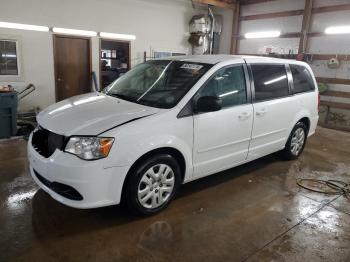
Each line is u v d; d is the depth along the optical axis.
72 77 7.53
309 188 3.38
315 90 4.30
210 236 2.38
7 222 2.41
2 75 6.44
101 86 8.02
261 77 3.38
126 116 2.40
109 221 2.50
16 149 4.18
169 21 9.01
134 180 2.38
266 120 3.41
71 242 2.21
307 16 7.65
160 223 2.52
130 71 3.54
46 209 2.64
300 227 2.58
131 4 8.05
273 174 3.76
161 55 9.05
